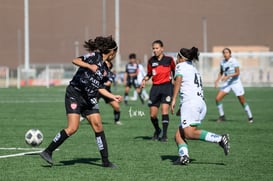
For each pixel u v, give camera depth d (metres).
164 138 26.06
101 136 18.92
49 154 18.97
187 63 19.52
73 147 23.94
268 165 19.33
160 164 19.56
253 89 87.62
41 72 112.31
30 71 109.19
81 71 18.55
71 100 18.70
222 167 18.92
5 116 40.09
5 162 19.98
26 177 17.17
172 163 19.77
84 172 18.00
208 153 22.06
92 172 18.00
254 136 28.06
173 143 25.38
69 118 18.72
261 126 33.28
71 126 18.75
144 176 17.30
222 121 36.66
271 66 101.94
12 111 44.84
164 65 26.33
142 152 22.48
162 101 26.23
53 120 37.00
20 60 150.25
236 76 35.91
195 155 21.56
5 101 57.72
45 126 33.12
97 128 18.91
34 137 21.66
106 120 37.38
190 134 19.12
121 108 48.81
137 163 19.78
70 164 19.62
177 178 16.97
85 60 18.52
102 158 18.94
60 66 120.50
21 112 43.81
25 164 19.56
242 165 19.33
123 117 39.66
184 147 19.41
